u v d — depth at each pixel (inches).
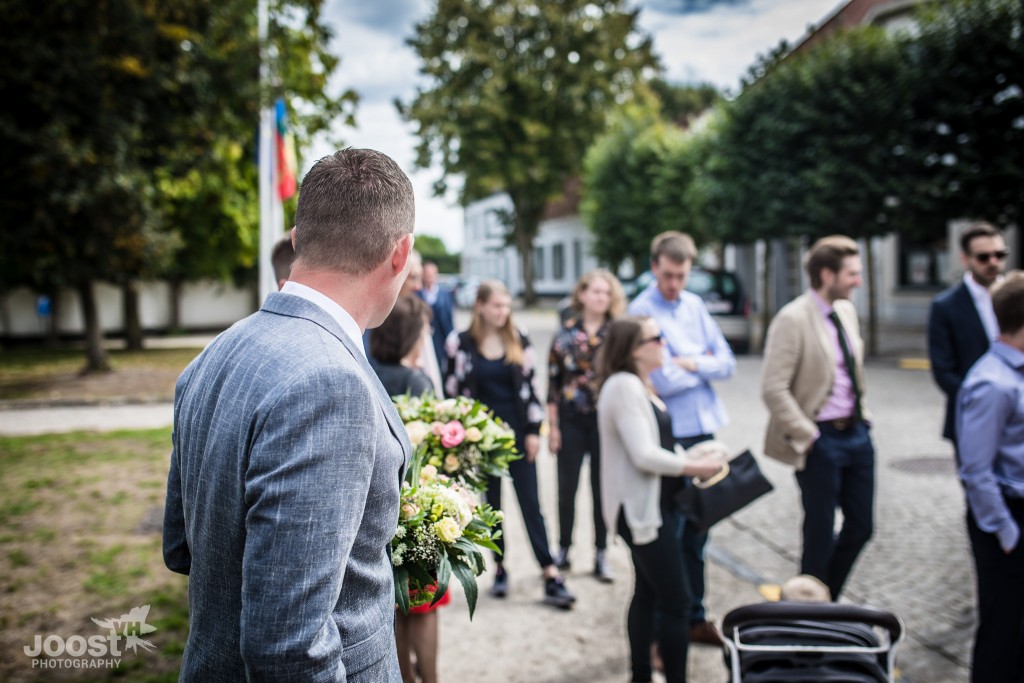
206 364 52.8
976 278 160.7
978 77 450.3
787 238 562.9
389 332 124.1
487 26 1151.6
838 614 91.4
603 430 119.8
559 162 1189.1
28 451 294.7
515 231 1321.4
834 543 144.9
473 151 1154.7
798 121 511.5
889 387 419.5
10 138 406.0
